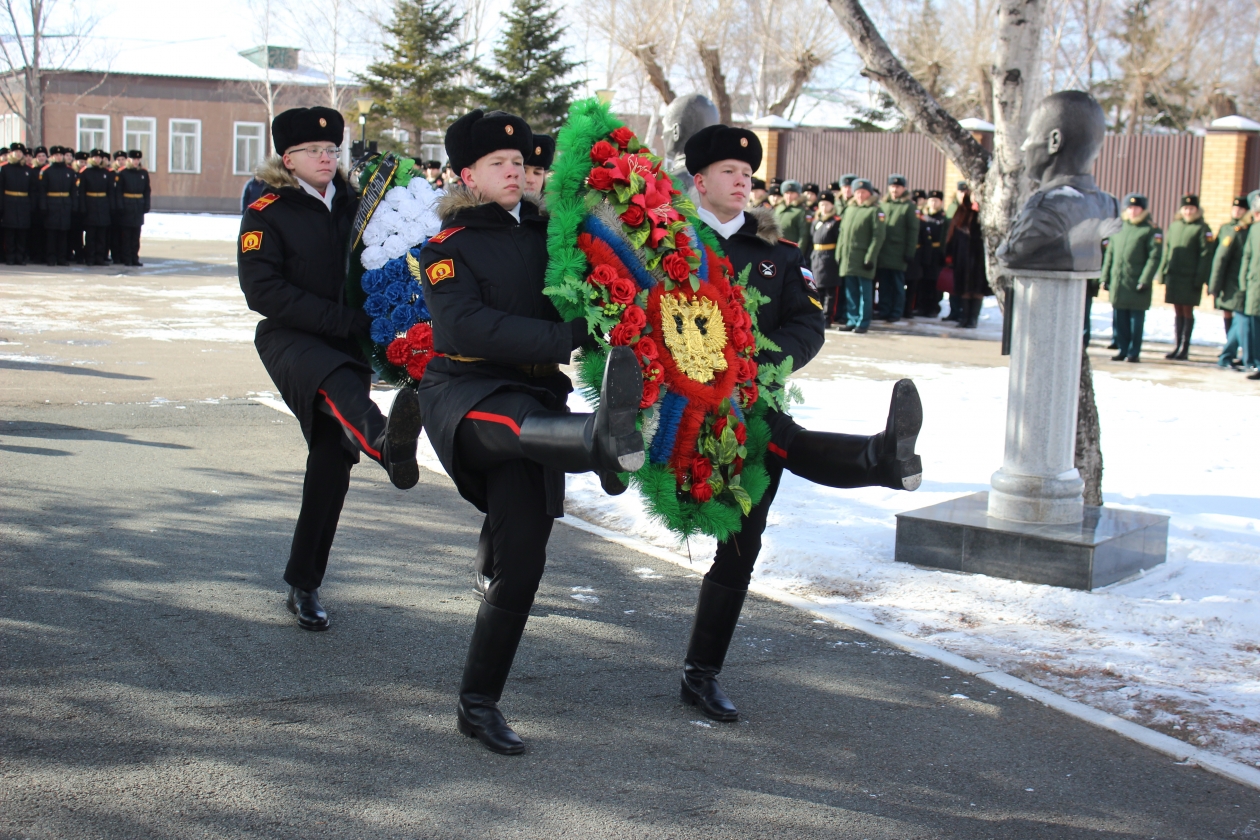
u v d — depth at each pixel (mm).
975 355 14117
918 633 4805
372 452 4117
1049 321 5539
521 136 3586
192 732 3621
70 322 13781
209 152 48344
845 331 16344
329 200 4793
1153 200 20891
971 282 16984
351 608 4848
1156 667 4449
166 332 13281
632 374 3088
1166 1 38469
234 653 4285
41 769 3330
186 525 5902
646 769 3523
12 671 4008
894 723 3926
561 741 3693
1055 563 5332
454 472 3555
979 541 5504
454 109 43188
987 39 32312
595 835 3117
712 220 3977
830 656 4516
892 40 36781
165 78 47125
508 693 4062
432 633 4602
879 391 10930
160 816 3107
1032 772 3607
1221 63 39094
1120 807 3408
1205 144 20266
